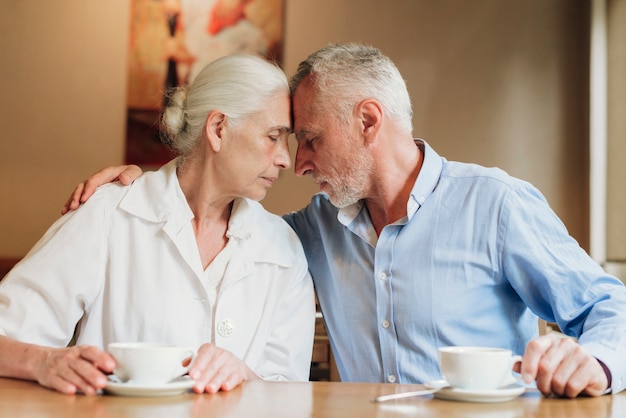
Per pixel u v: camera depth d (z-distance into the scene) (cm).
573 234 518
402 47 534
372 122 175
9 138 532
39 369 122
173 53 534
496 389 118
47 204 530
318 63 177
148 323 163
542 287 164
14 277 157
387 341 175
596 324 145
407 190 179
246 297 173
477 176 177
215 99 167
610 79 489
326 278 187
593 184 498
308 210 199
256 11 535
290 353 177
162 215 168
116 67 535
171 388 114
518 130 527
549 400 118
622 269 476
